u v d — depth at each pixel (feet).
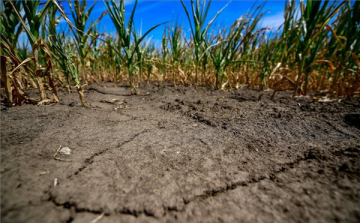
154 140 2.90
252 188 1.84
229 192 1.79
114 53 8.86
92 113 4.07
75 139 2.71
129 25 5.83
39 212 1.44
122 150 2.52
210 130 3.39
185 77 9.73
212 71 9.61
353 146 2.58
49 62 4.18
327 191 1.75
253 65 9.03
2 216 1.38
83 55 6.91
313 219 1.47
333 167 2.10
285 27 6.56
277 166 2.21
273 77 7.81
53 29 4.75
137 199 1.64
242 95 6.72
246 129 3.40
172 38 8.84
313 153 2.43
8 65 5.40
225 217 1.50
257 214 1.53
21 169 1.91
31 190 1.64
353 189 1.75
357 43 5.19
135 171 2.06
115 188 1.76
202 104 5.24
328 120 3.80
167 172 2.07
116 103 5.29
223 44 7.56
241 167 2.21
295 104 5.22
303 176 1.99
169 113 4.51
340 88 5.79
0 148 2.27
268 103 5.38
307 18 5.02
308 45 5.19
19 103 4.18
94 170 2.02
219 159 2.38
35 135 2.72
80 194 1.65
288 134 3.15
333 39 5.90
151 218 1.47
